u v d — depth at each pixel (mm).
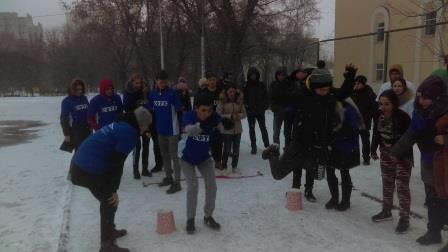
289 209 6035
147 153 8148
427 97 4340
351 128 5688
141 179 7953
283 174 6016
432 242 4754
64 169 9078
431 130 4426
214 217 5809
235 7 24688
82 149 4609
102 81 7410
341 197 6324
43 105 35438
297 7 27891
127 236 5215
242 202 6422
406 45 20328
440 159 4316
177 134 6992
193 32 31031
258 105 9742
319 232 5234
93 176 4516
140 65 39125
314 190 6977
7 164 9875
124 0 34875
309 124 5750
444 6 9305
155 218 5824
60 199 6828
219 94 8320
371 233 5160
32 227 5625
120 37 39062
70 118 7762
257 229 5371
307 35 32375
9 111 28656
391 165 5355
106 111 7391
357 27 26938
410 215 5648
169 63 36250
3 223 5816
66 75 66625
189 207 5238
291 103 5922
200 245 4934
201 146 5227
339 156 5758
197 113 5160
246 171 8359
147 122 4570
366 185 7098
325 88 5586
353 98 8297
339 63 23469
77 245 4996
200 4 25969
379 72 21656
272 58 26609
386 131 5293
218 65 26469
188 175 5273
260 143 11594
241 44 25125
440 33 12625
